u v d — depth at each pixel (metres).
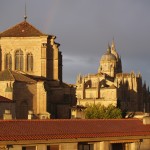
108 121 53.03
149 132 51.00
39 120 48.88
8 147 41.81
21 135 42.91
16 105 109.44
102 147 47.31
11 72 113.50
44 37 129.00
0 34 131.50
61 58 136.25
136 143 49.84
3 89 109.38
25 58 129.62
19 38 130.12
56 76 130.50
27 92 111.81
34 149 43.50
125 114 170.62
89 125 50.03
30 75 126.69
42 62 128.38
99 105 152.75
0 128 44.19
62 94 128.62
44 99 113.69
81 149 46.88
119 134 48.50
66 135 45.09
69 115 124.50
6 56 130.88
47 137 43.72
